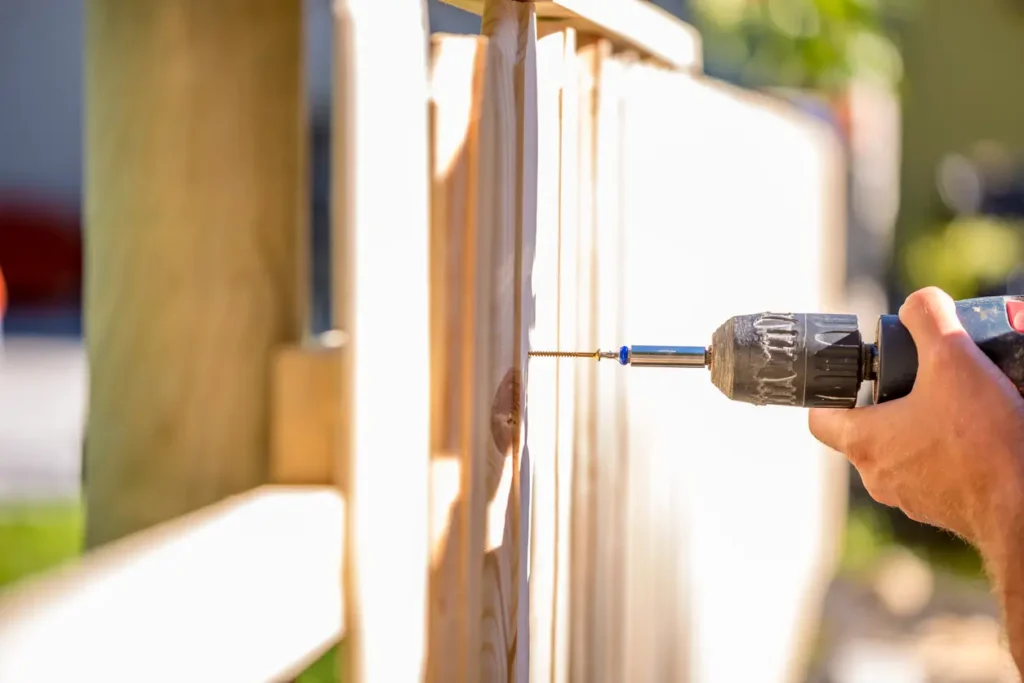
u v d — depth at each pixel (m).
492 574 0.96
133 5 0.93
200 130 0.93
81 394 5.80
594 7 1.09
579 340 1.15
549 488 1.05
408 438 0.86
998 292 4.96
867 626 3.37
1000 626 0.94
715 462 1.89
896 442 0.94
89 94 0.96
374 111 0.82
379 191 0.83
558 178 1.06
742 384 0.98
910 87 5.11
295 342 0.94
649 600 1.50
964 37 5.31
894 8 4.64
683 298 1.64
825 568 3.19
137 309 0.94
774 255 2.39
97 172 0.95
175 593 0.62
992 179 5.25
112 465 0.96
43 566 2.73
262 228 0.93
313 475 0.88
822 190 2.97
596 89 1.17
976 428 0.89
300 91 0.94
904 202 5.34
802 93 4.25
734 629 2.06
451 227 0.92
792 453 2.60
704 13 4.10
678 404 1.64
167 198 0.93
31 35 9.08
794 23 3.81
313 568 0.78
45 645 0.54
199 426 0.93
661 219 1.50
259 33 0.92
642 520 1.45
